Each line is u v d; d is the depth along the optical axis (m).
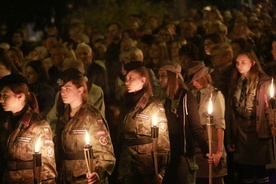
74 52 14.84
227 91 12.15
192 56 13.08
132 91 9.31
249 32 16.77
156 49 14.25
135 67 9.27
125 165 9.29
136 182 9.25
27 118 8.51
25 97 8.57
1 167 9.28
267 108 10.95
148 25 20.91
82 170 8.54
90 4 31.70
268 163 11.55
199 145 9.71
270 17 21.89
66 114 8.73
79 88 8.61
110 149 8.66
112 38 17.95
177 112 9.78
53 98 11.49
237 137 11.60
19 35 21.05
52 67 13.84
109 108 11.84
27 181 8.46
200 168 10.41
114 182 11.31
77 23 21.47
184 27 18.83
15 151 8.48
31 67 11.72
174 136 9.77
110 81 15.83
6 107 8.55
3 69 11.80
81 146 8.56
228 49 12.23
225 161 10.62
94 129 8.59
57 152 8.77
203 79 10.55
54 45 14.59
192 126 9.71
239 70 11.42
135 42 16.19
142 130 9.20
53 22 30.47
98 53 16.22
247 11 24.08
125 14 29.50
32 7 29.03
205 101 10.45
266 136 11.32
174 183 9.76
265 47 15.48
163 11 30.22
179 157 9.73
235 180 12.87
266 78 11.27
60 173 8.71
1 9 28.66
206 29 18.45
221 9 28.95
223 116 10.47
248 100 11.41
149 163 9.19
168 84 9.88
